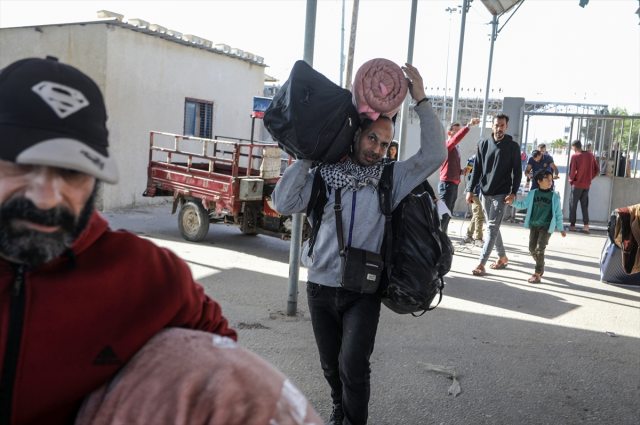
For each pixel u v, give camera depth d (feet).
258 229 25.63
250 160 25.08
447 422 10.43
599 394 11.90
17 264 2.79
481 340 14.97
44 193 2.48
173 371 2.61
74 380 2.83
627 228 21.95
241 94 48.85
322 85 8.40
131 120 37.32
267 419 2.51
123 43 36.01
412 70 8.73
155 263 3.15
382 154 8.78
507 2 39.32
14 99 2.48
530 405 11.26
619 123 40.22
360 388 8.09
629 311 18.58
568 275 23.79
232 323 15.11
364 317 8.29
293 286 15.94
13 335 2.72
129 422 2.57
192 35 41.45
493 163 22.06
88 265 2.93
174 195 27.32
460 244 30.35
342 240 8.50
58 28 36.32
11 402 2.75
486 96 43.57
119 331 2.93
